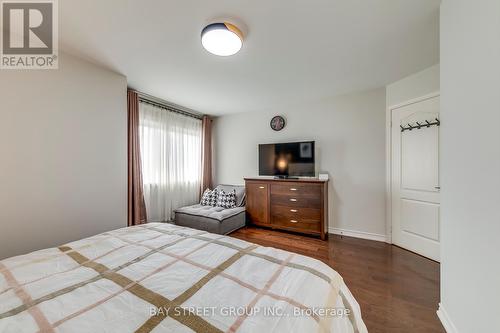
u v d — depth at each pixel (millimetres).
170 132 3699
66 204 2021
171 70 2410
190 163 4125
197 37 1800
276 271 1032
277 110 3916
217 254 1229
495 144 920
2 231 1664
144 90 3059
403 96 2684
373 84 2879
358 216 3180
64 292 865
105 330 668
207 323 695
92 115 2223
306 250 2711
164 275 1000
